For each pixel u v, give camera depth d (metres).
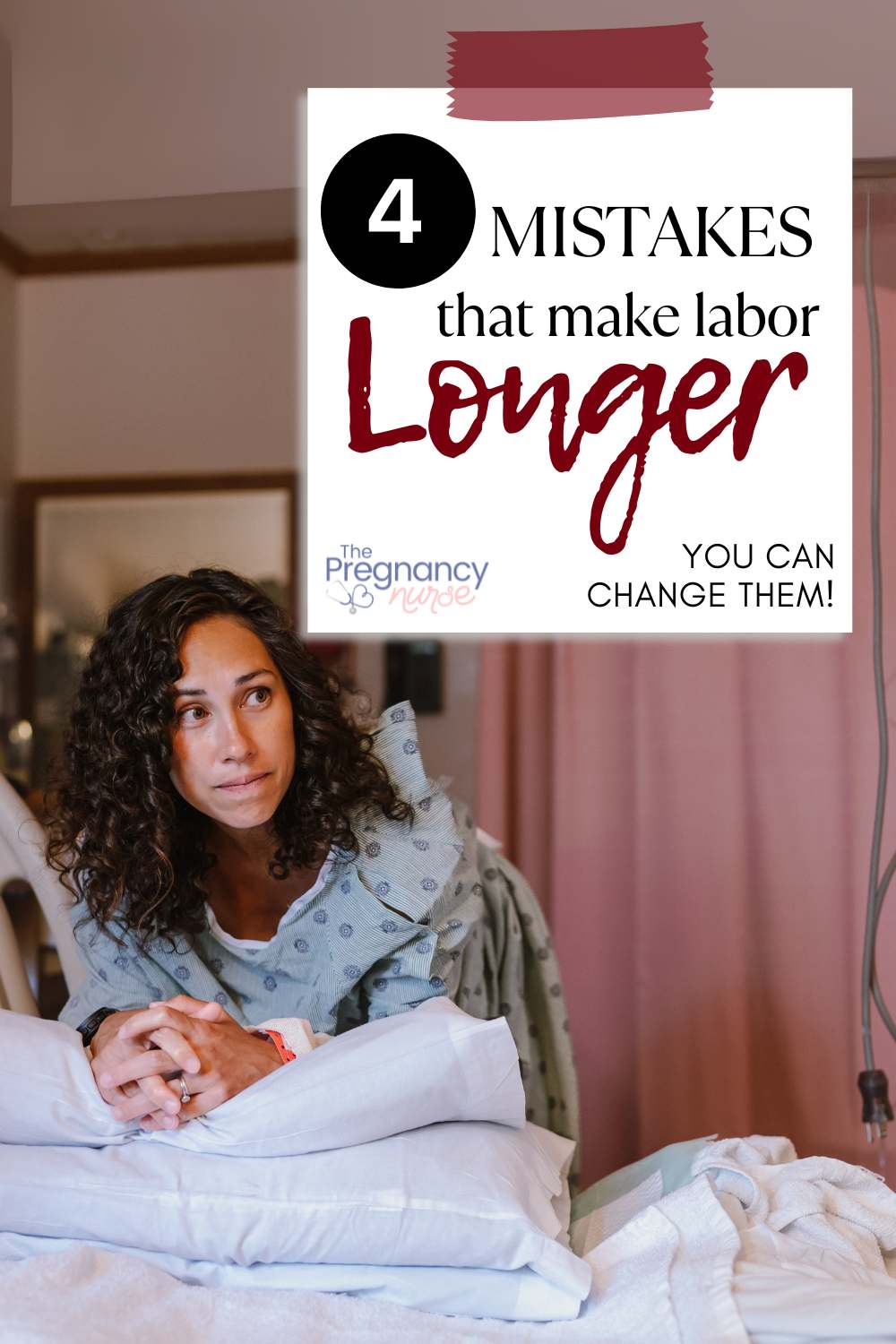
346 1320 0.94
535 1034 1.60
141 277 3.98
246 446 3.94
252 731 1.22
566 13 1.91
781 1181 1.17
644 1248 1.04
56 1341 0.83
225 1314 0.93
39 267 3.98
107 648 1.26
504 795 2.13
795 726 2.02
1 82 2.03
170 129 2.06
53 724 3.89
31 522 3.97
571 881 2.09
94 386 4.00
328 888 1.29
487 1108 1.07
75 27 2.02
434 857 1.29
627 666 2.08
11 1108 1.06
